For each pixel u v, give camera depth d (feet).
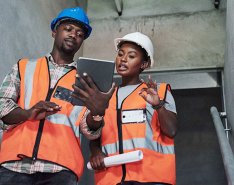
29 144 5.84
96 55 16.46
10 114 5.92
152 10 16.90
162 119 6.78
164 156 6.86
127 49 7.67
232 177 6.62
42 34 12.22
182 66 15.47
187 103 15.02
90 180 13.42
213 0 16.51
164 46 16.02
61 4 14.48
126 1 17.40
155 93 6.67
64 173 5.83
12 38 9.86
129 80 7.68
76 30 7.20
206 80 15.17
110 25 16.96
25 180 5.66
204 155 13.94
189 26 16.19
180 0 16.83
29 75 6.54
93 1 17.65
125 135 6.92
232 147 10.69
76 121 6.42
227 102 11.28
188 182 13.62
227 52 10.81
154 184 6.53
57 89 6.47
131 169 6.64
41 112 5.85
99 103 5.68
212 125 14.44
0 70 8.98
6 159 5.75
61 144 6.00
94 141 7.18
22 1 10.75
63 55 7.11
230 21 9.59
